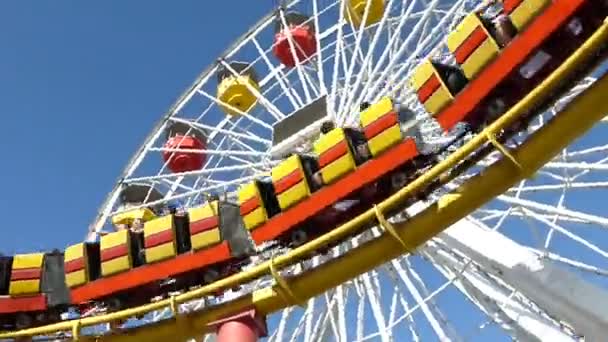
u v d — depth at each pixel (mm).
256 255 18312
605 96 14992
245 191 18000
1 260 19781
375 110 16812
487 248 17672
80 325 18844
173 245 18312
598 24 14844
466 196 16344
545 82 14844
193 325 18344
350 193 16719
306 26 28734
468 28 15727
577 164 19281
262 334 18125
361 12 26531
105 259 18719
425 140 17281
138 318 19172
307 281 17703
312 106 23375
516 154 15844
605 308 15852
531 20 14867
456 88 16047
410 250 16984
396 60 21234
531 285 16766
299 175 17234
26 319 19375
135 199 27516
